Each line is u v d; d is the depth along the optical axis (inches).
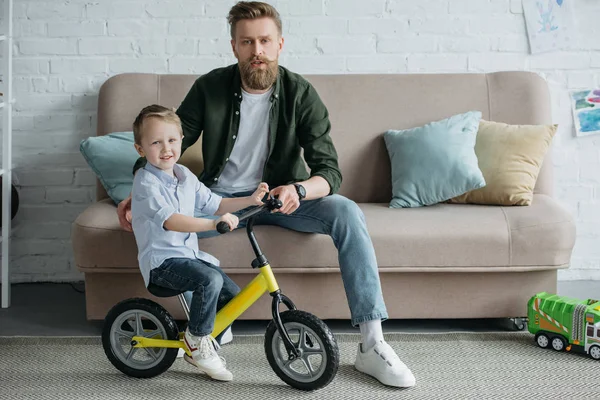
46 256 135.3
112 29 130.7
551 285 107.6
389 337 105.1
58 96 132.0
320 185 96.0
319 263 103.2
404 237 103.6
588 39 131.8
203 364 89.5
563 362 97.0
